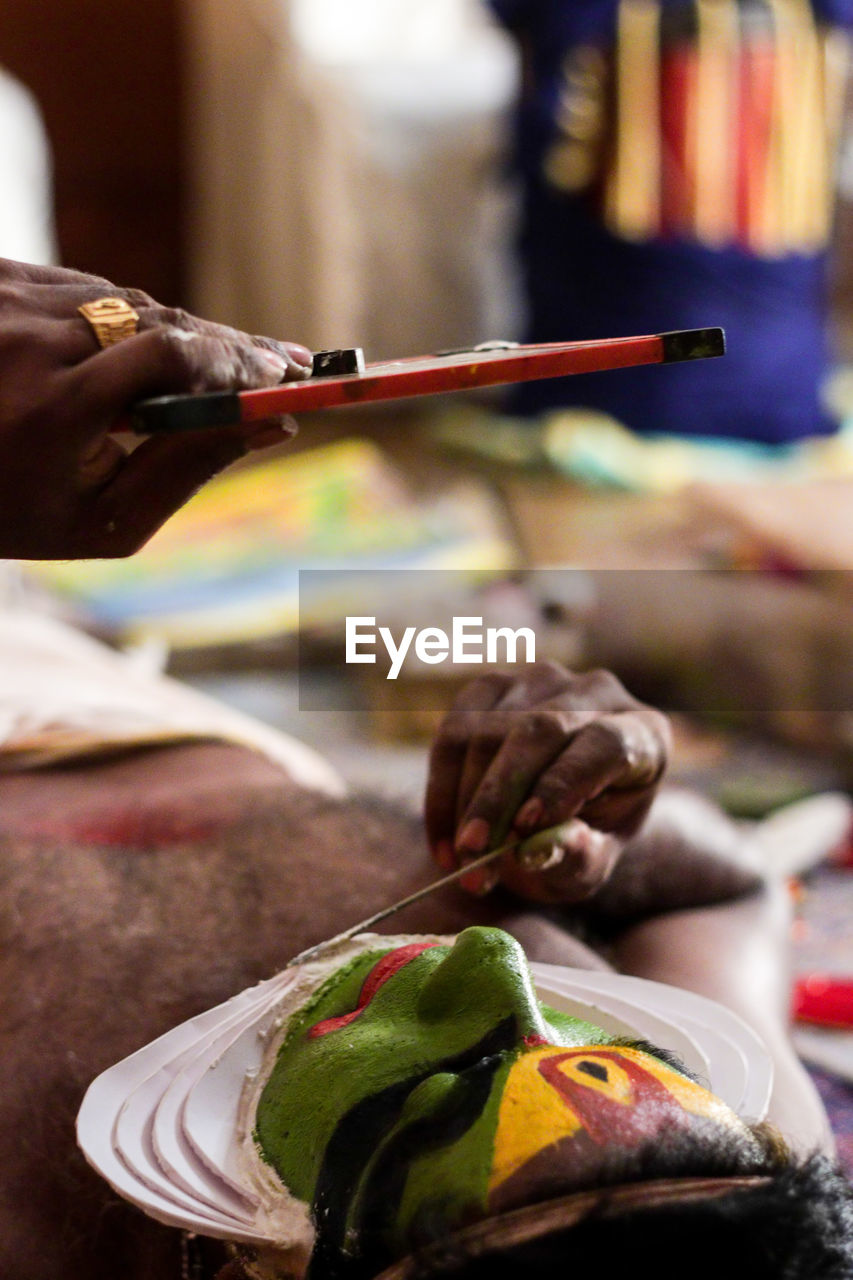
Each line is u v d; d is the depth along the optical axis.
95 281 1.00
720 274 3.46
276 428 0.96
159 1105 0.97
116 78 5.75
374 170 4.96
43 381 0.93
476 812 1.13
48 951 1.14
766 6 3.45
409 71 4.94
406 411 4.81
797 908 1.83
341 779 1.53
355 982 1.01
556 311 3.63
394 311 5.07
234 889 1.18
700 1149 0.85
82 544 0.97
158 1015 1.10
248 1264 0.96
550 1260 0.83
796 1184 0.85
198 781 1.34
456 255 5.03
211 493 3.50
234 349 0.95
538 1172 0.85
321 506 3.31
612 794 1.17
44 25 5.65
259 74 4.91
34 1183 1.05
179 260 5.95
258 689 2.73
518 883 1.16
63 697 1.60
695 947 1.29
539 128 3.57
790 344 3.53
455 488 3.55
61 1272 1.03
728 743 2.53
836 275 4.55
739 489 2.85
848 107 4.37
